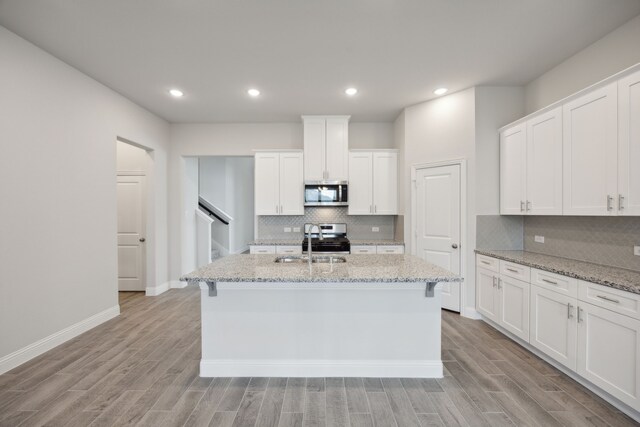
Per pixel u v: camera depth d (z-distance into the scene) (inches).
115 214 143.7
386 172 183.2
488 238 140.6
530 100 136.8
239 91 146.9
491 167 140.6
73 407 77.8
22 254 99.8
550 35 102.0
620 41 97.4
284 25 96.2
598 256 101.3
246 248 339.3
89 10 88.0
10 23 93.4
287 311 93.0
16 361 97.4
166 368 97.4
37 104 105.8
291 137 196.7
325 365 92.5
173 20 93.3
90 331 126.6
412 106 165.8
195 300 170.7
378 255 119.4
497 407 77.9
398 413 75.8
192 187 213.9
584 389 85.4
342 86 141.5
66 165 117.1
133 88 142.2
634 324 69.4
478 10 89.5
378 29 98.6
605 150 86.4
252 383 89.2
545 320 96.9
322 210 196.2
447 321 138.3
